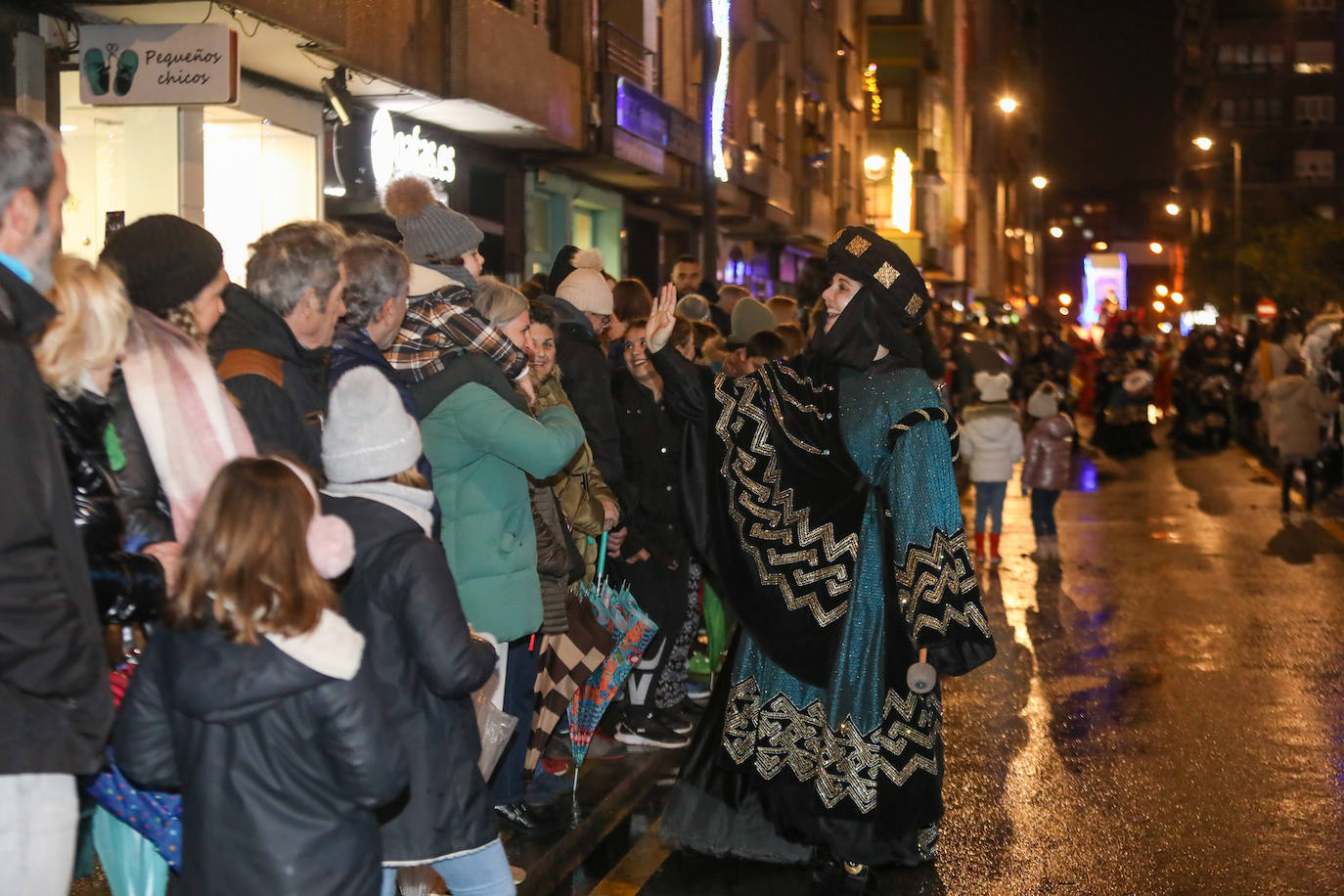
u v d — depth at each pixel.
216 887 3.08
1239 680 8.59
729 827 5.46
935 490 5.09
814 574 5.27
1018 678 8.70
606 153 17.56
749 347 7.72
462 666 3.46
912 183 44.31
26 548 2.65
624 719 6.86
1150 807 6.19
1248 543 14.33
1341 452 17.42
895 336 5.32
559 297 6.53
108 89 8.92
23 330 2.79
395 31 12.05
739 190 24.83
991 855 5.59
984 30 73.81
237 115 11.50
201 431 3.40
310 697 3.05
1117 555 13.62
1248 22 86.00
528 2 15.71
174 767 3.17
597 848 5.71
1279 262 61.28
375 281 4.25
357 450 3.47
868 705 5.18
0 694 2.63
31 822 2.72
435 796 3.63
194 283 3.61
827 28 33.78
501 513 4.77
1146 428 26.08
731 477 5.41
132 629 3.35
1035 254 125.94
